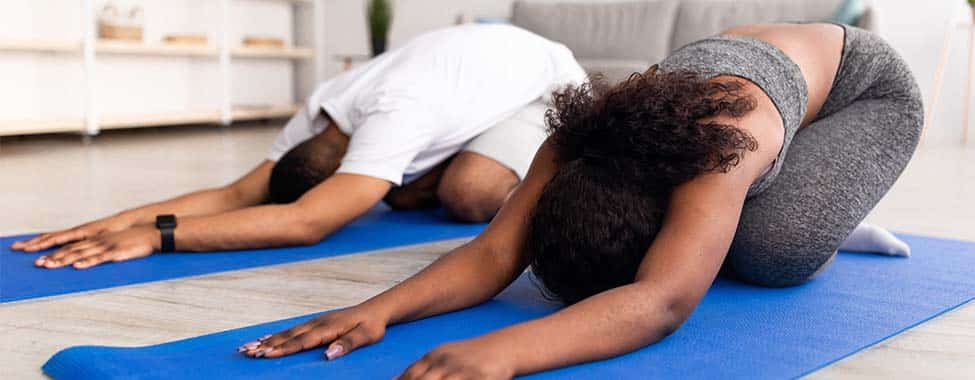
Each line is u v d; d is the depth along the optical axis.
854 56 1.81
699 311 1.59
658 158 1.28
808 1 5.71
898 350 1.42
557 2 6.84
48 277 1.83
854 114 1.84
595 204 1.28
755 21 5.86
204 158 4.60
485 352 1.12
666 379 1.20
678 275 1.24
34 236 2.34
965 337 1.50
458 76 2.41
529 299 1.63
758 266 1.75
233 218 2.08
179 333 1.48
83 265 1.91
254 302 1.68
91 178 3.70
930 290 1.81
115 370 1.20
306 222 2.11
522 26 6.68
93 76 5.34
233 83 7.09
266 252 2.12
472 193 2.49
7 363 1.33
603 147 1.32
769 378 1.23
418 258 2.11
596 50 6.32
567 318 1.20
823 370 1.30
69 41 5.26
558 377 1.19
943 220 2.87
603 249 1.28
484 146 2.50
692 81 1.35
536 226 1.35
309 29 7.82
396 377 1.19
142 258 2.02
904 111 1.83
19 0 5.16
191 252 2.08
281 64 7.69
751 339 1.42
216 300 1.69
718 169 1.28
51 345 1.41
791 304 1.67
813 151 1.78
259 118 7.64
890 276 1.93
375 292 1.78
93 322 1.54
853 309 1.64
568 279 1.35
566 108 1.42
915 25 6.12
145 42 5.81
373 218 2.68
